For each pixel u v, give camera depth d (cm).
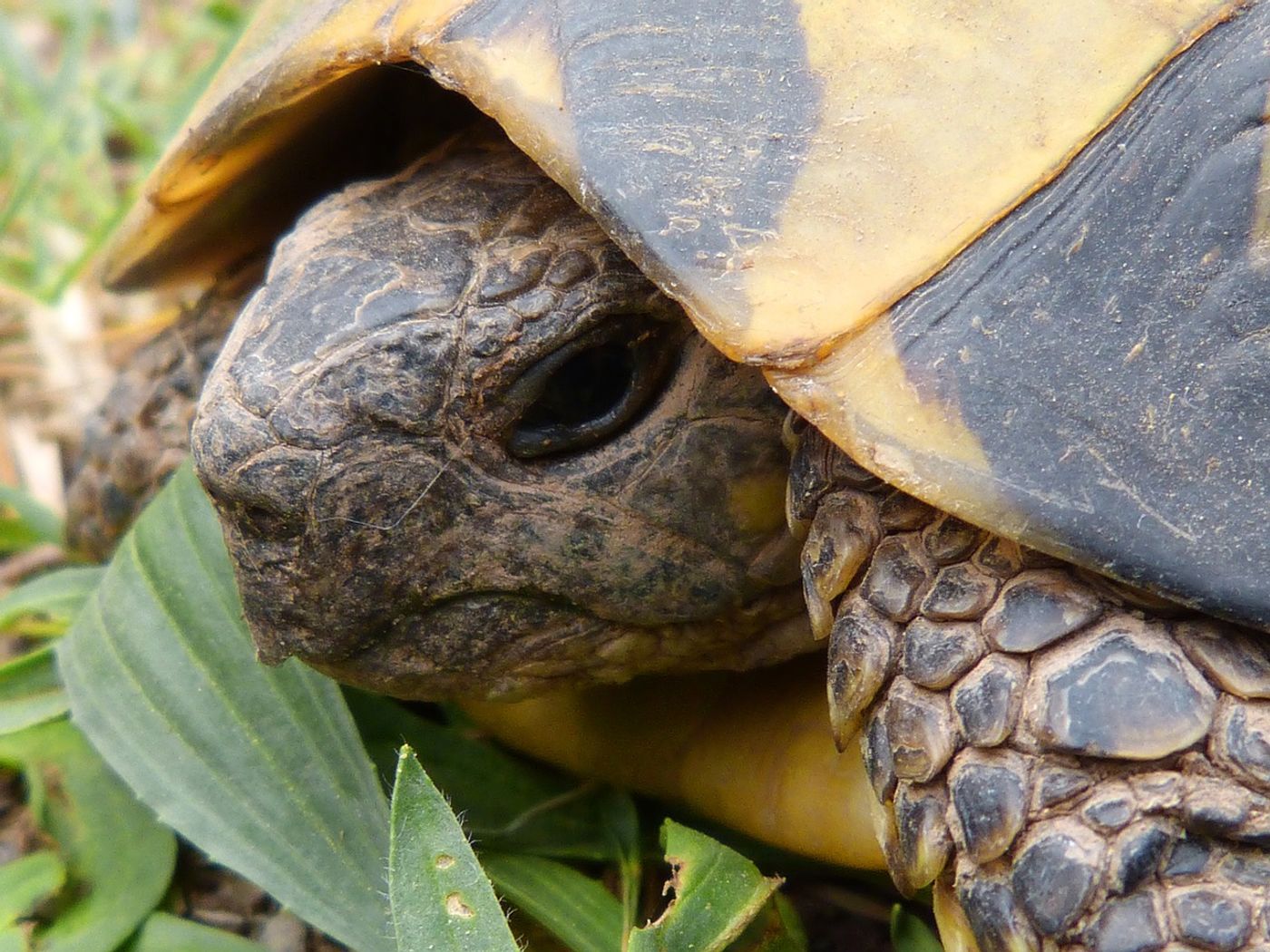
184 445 19
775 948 17
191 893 18
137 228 19
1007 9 16
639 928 17
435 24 16
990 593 16
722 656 17
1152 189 16
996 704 16
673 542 17
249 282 19
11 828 18
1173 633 16
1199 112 16
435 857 16
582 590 17
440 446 16
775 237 16
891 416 16
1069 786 16
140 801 18
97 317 24
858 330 16
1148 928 15
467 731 18
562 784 18
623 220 16
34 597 19
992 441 16
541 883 17
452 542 17
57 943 17
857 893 18
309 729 17
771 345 16
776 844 17
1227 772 16
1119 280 16
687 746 18
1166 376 16
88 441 20
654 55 16
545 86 16
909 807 16
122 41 29
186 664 18
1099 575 16
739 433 17
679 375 17
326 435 16
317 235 17
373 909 17
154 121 27
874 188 16
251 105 17
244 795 17
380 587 17
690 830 17
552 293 16
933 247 16
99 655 18
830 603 16
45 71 30
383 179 17
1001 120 16
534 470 17
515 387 16
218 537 18
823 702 17
